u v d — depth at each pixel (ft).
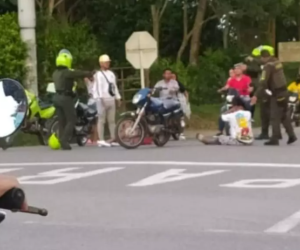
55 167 57.26
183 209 40.16
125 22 131.64
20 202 16.20
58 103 70.28
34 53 95.09
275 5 123.03
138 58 96.32
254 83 97.14
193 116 115.96
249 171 53.52
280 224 36.35
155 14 125.49
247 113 72.79
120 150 68.90
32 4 94.12
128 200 43.04
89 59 107.96
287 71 164.66
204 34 149.89
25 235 35.04
